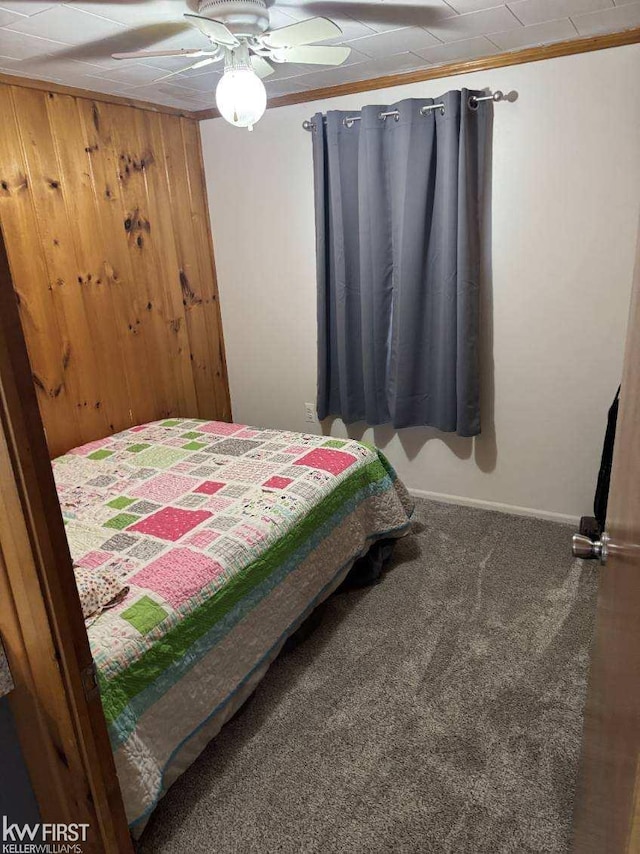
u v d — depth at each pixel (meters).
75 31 2.10
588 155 2.63
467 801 1.62
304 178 3.34
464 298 2.91
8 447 0.77
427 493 3.51
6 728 0.96
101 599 1.59
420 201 2.93
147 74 2.68
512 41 2.48
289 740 1.85
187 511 2.17
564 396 2.97
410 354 3.18
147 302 3.37
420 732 1.85
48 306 2.84
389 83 2.93
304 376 3.74
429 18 2.16
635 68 2.44
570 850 1.35
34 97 2.67
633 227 2.62
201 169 3.65
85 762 0.94
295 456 2.64
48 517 0.83
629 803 0.62
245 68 2.00
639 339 0.93
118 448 2.91
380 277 3.16
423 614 2.43
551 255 2.82
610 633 0.97
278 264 3.59
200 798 1.66
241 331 3.89
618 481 1.07
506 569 2.73
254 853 1.51
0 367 0.74
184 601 1.67
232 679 1.81
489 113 2.76
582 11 2.16
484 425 3.21
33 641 0.88
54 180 2.80
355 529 2.50
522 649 2.20
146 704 1.51
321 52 2.03
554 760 1.72
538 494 3.17
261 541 1.97
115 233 3.14
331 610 2.48
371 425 3.42
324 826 1.57
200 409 3.86
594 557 1.19
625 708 0.72
